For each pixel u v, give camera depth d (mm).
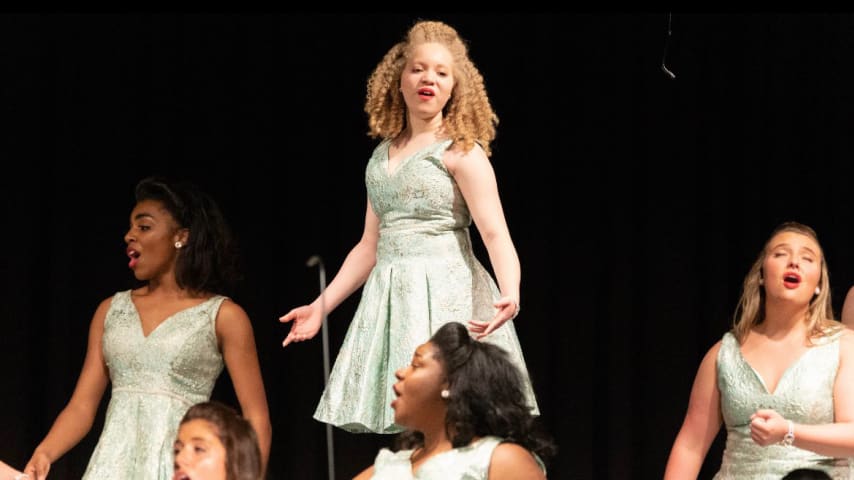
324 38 13234
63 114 12930
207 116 13141
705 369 9781
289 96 13188
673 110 13109
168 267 9961
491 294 9289
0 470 8688
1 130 12766
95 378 9891
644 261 13055
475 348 7527
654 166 13070
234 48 13195
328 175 13148
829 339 9469
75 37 12984
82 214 12883
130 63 13086
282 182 13133
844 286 12844
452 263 9164
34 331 12703
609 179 13086
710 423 9719
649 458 12906
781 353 9516
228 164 13117
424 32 9500
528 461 7332
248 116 13148
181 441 7246
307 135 13172
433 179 9164
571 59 13188
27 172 12758
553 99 13180
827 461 9234
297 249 13070
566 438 12828
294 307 13008
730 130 13117
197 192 10172
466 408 7418
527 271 13039
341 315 12992
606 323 12969
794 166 13031
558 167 13141
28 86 12828
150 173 13055
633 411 12992
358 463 12852
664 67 11789
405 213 9219
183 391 9633
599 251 13078
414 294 9055
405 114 9617
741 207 13086
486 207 9094
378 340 9109
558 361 12961
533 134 13164
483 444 7391
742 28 13094
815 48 13016
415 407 7512
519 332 12992
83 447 12766
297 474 12766
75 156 12930
